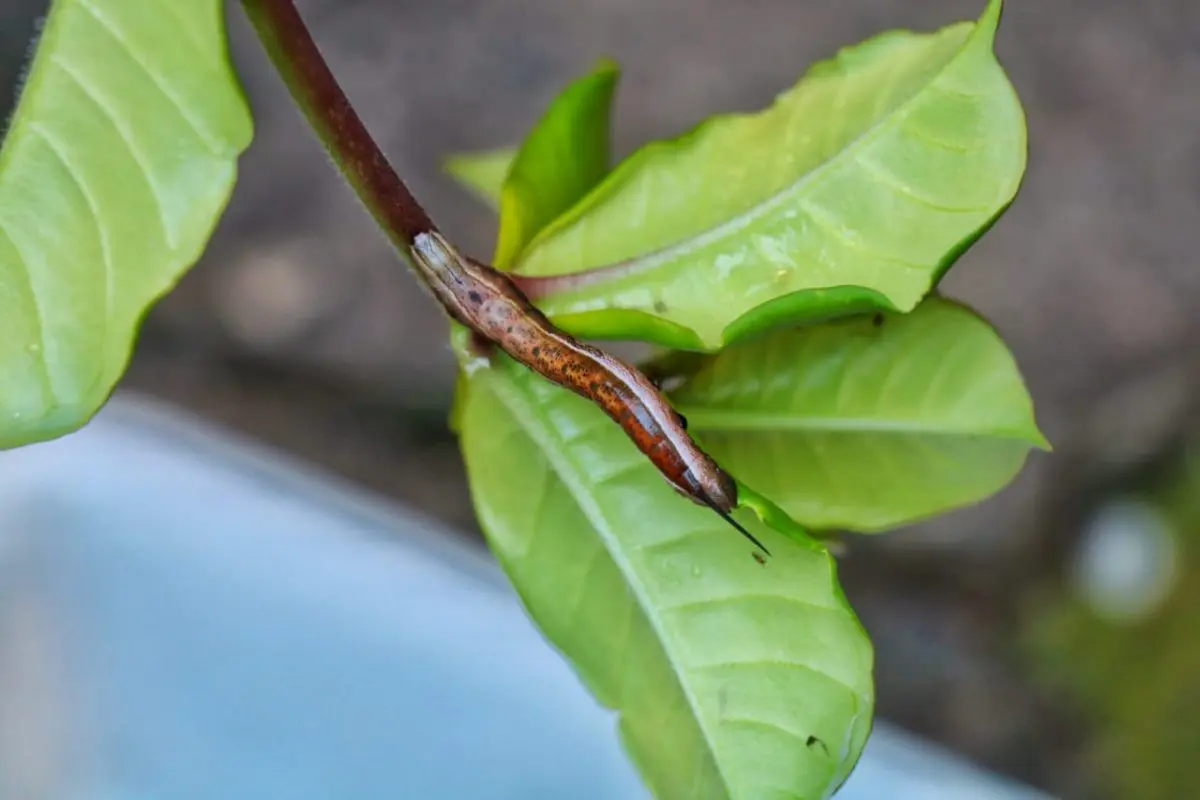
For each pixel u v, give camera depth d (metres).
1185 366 1.19
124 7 0.47
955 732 1.20
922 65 0.50
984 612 1.23
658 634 0.49
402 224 0.50
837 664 0.49
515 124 1.22
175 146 0.47
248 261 1.23
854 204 0.49
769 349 0.51
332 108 0.49
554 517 0.50
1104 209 1.19
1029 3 1.22
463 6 1.23
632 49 1.22
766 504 0.49
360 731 0.82
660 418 0.49
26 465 0.85
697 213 0.50
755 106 1.21
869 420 0.51
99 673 0.84
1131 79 1.21
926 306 0.51
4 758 0.83
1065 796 1.18
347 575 0.84
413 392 1.22
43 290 0.47
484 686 0.82
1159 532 1.20
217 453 0.89
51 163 0.47
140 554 0.85
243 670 0.84
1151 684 1.17
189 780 0.83
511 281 0.50
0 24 1.17
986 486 0.51
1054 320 1.19
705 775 0.49
